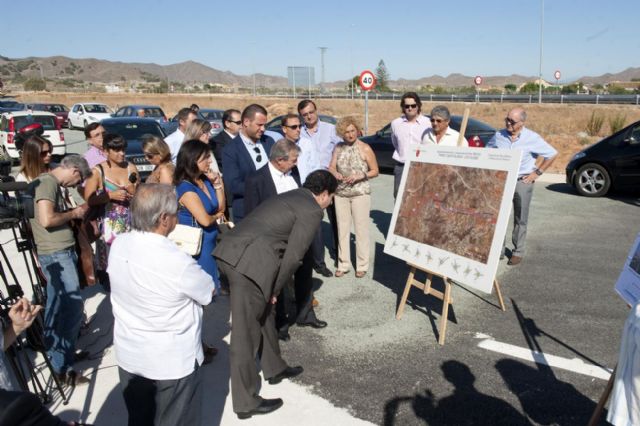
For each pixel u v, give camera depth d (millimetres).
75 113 25641
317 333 4480
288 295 5035
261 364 3656
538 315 4742
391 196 10211
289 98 53312
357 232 5672
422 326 4566
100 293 5438
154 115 21453
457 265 4000
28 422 1606
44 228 3529
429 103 39469
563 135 21094
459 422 3223
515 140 5734
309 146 5781
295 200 3365
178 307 2436
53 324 3611
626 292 2701
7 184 2914
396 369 3857
